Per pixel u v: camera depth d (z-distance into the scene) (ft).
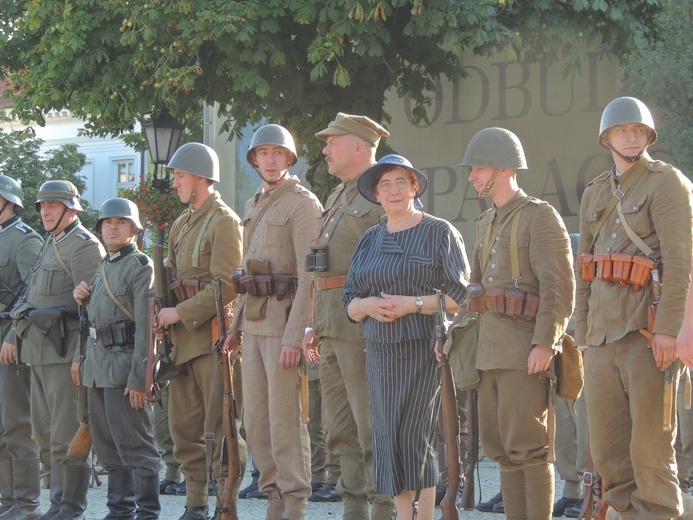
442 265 22.90
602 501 22.86
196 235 29.43
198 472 29.37
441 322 21.57
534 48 53.01
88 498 36.19
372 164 26.40
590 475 23.22
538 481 23.12
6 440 32.24
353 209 25.76
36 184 111.45
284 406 26.73
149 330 29.01
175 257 30.07
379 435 22.86
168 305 29.27
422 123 60.44
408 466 22.45
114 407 29.40
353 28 48.52
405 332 22.57
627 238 21.99
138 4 50.47
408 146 60.80
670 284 21.24
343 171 26.23
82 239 31.58
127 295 29.73
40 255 32.17
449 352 23.98
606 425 22.44
